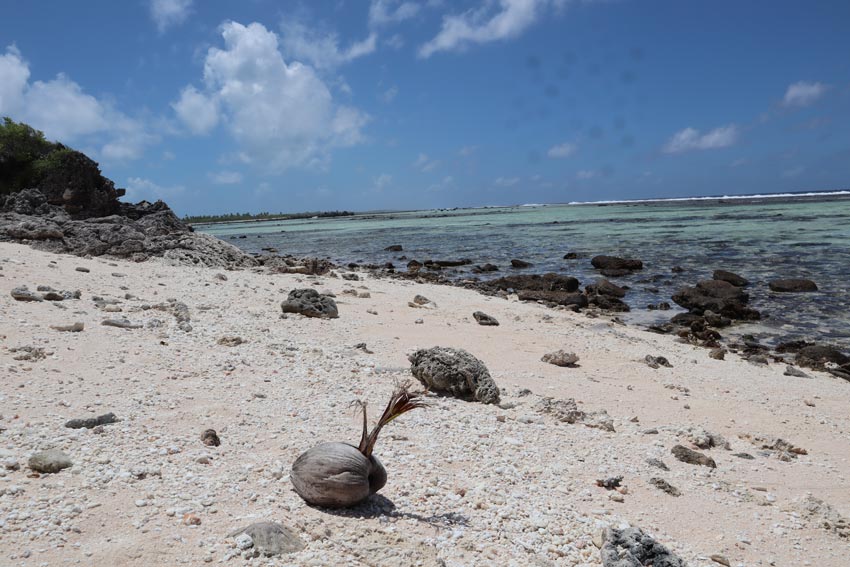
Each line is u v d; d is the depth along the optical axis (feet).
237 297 51.98
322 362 33.58
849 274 89.97
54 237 73.61
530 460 23.45
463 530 17.25
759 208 295.28
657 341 55.57
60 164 89.51
